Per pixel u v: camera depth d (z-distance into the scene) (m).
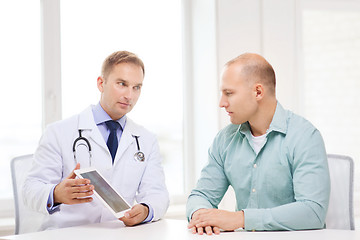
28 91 2.80
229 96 1.72
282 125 1.74
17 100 2.78
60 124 1.98
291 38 3.12
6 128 2.76
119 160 1.96
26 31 2.79
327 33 3.37
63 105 2.86
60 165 1.93
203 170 1.93
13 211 2.73
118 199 1.73
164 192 1.97
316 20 3.34
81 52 2.90
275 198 1.76
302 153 1.67
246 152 1.81
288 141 1.72
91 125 1.96
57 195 1.71
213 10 2.95
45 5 2.79
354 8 3.43
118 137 2.01
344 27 3.41
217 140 1.92
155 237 1.52
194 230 1.58
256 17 3.03
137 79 1.89
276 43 3.08
